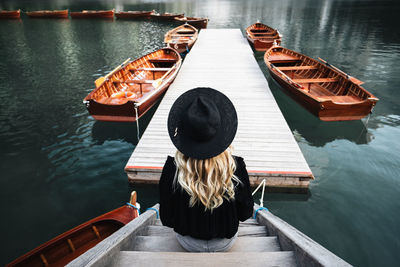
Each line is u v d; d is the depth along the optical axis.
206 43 17.05
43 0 59.91
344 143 7.42
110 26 27.45
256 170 5.30
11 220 5.01
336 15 33.31
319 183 5.81
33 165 6.55
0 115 9.16
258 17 34.09
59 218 5.06
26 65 15.03
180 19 28.25
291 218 4.95
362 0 53.50
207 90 1.23
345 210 5.10
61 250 3.59
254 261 1.50
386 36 21.16
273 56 13.28
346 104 7.27
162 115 7.60
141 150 5.99
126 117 7.58
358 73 13.28
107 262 1.40
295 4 50.56
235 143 6.21
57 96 10.86
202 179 1.15
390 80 12.20
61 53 17.45
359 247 4.38
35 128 8.33
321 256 1.33
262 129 6.79
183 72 11.35
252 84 9.87
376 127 8.23
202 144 1.11
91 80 12.77
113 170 6.38
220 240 1.46
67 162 6.68
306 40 20.86
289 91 9.34
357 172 6.18
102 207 5.31
